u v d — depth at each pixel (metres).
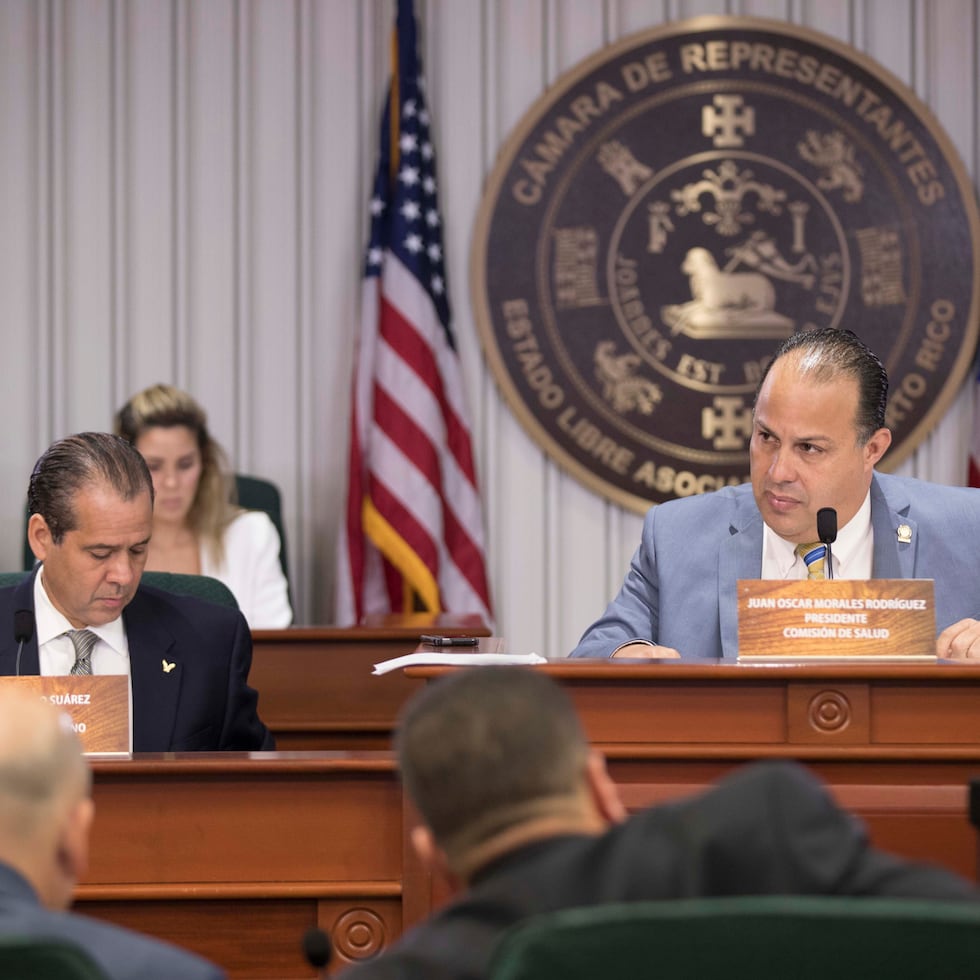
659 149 17.55
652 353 17.55
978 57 17.73
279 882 6.49
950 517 9.02
